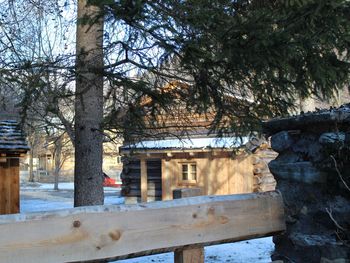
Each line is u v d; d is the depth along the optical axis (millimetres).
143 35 5984
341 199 2459
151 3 5496
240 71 6375
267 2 6594
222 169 17391
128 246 2020
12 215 1783
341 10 5293
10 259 1733
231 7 6312
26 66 6414
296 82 6457
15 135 12141
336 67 6145
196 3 5641
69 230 1875
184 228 2201
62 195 29906
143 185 19172
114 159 57688
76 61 6859
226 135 9328
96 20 5617
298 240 2590
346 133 2469
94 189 7496
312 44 5680
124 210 2035
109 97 7562
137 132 7977
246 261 7414
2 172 12078
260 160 16859
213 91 7191
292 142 2744
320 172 2531
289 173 2686
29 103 6770
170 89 7488
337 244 2418
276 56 5676
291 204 2660
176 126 8648
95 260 1932
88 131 7496
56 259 1835
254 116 7484
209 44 5891
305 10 5359
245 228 2461
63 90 6867
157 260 7379
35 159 55281
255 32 5367
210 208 2324
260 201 2572
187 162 18172
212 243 2320
